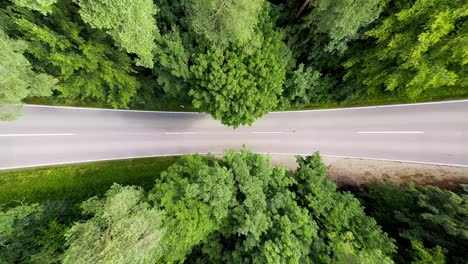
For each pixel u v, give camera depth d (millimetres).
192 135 23891
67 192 19828
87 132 21797
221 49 16297
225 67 16375
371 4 13125
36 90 15812
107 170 21531
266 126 23922
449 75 14398
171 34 16531
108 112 22578
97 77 17859
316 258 13008
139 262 11055
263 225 12828
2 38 13562
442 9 12883
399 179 20750
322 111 23453
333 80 21625
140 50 14023
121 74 17500
